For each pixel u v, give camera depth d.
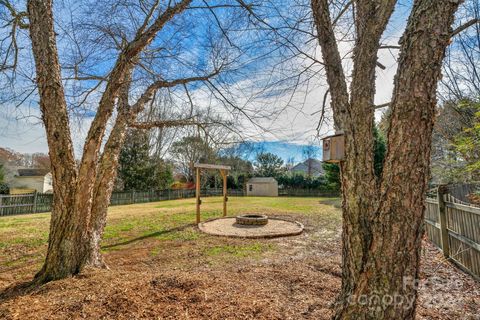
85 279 3.03
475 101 5.20
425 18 1.46
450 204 4.37
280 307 2.45
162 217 10.54
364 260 1.62
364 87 1.75
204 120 5.01
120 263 4.69
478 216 3.48
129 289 2.68
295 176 30.78
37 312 2.26
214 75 4.29
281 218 10.20
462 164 5.93
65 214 3.23
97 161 3.39
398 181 1.50
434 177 7.79
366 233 1.64
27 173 24.88
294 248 5.75
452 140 5.99
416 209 1.50
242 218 8.88
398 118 1.50
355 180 1.71
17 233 7.40
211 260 4.84
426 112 1.46
